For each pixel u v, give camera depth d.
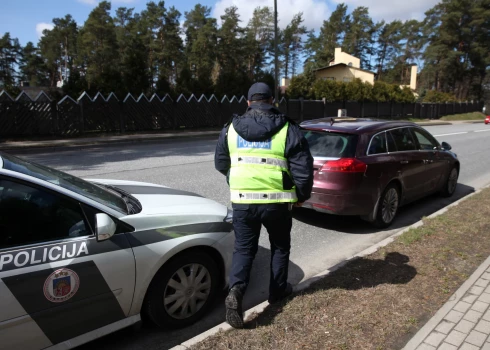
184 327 3.14
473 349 2.74
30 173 2.57
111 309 2.61
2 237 2.26
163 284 2.89
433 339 2.83
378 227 5.75
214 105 23.06
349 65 53.94
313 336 2.79
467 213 5.97
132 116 19.12
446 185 7.61
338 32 84.56
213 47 48.34
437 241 4.77
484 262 4.16
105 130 18.22
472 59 64.75
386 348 2.72
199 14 56.50
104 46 44.75
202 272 3.13
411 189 6.22
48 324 2.33
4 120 14.95
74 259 2.39
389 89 38.88
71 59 69.50
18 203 2.36
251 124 2.76
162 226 2.87
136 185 3.89
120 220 2.67
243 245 2.92
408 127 6.40
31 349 2.30
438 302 3.37
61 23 69.94
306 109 28.59
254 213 2.79
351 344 2.73
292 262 4.56
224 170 2.99
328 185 5.17
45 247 2.33
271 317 3.01
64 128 16.67
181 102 21.27
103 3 45.28
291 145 2.75
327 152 5.31
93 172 9.20
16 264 2.21
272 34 63.81
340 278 3.76
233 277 2.89
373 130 5.57
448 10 64.31
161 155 12.46
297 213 6.47
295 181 2.78
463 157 13.38
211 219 3.21
